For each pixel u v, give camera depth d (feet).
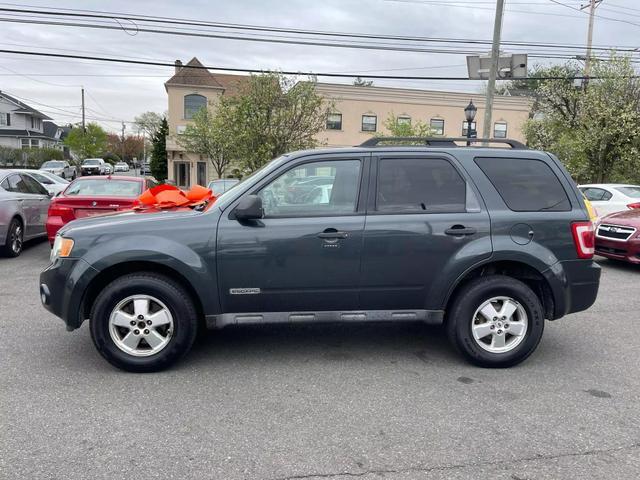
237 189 14.92
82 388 13.23
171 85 129.39
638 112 64.80
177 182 135.13
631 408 12.45
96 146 224.53
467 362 15.28
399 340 17.31
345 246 14.28
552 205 15.08
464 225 14.57
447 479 9.52
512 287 14.58
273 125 74.95
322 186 14.75
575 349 16.63
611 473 9.76
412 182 14.93
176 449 10.42
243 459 10.10
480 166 15.16
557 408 12.41
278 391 13.20
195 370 14.52
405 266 14.52
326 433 11.12
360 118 125.08
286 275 14.25
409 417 11.87
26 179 35.60
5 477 9.39
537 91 86.48
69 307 13.97
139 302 14.03
